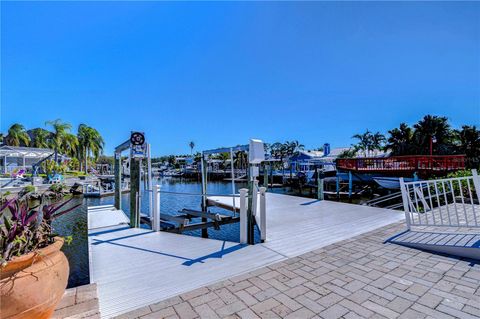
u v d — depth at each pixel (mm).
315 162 19438
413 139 30391
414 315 1939
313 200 8672
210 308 2086
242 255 3365
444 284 2445
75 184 20047
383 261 3066
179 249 3680
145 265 3080
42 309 1332
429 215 5637
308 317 1937
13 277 1219
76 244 7234
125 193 21547
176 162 71500
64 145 34812
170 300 2229
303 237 4156
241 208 3971
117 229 5004
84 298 1908
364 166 14289
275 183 27688
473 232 3885
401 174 12984
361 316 1938
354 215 5910
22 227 1312
